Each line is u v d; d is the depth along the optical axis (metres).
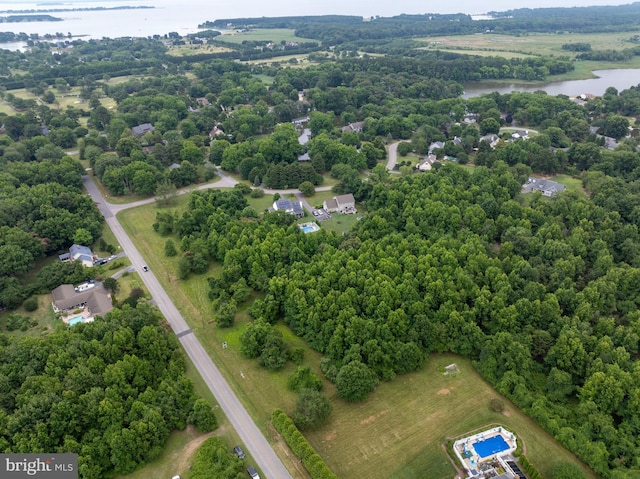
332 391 108.38
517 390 103.81
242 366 115.88
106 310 131.25
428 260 137.88
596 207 166.75
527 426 99.62
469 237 152.75
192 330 128.25
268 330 118.88
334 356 114.75
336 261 136.88
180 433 98.06
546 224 157.75
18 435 85.56
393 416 102.31
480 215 165.88
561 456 92.94
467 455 92.94
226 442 95.75
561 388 104.56
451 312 119.25
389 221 169.38
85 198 184.12
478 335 115.81
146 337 111.69
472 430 98.75
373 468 91.00
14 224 159.88
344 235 165.38
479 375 113.12
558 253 142.25
